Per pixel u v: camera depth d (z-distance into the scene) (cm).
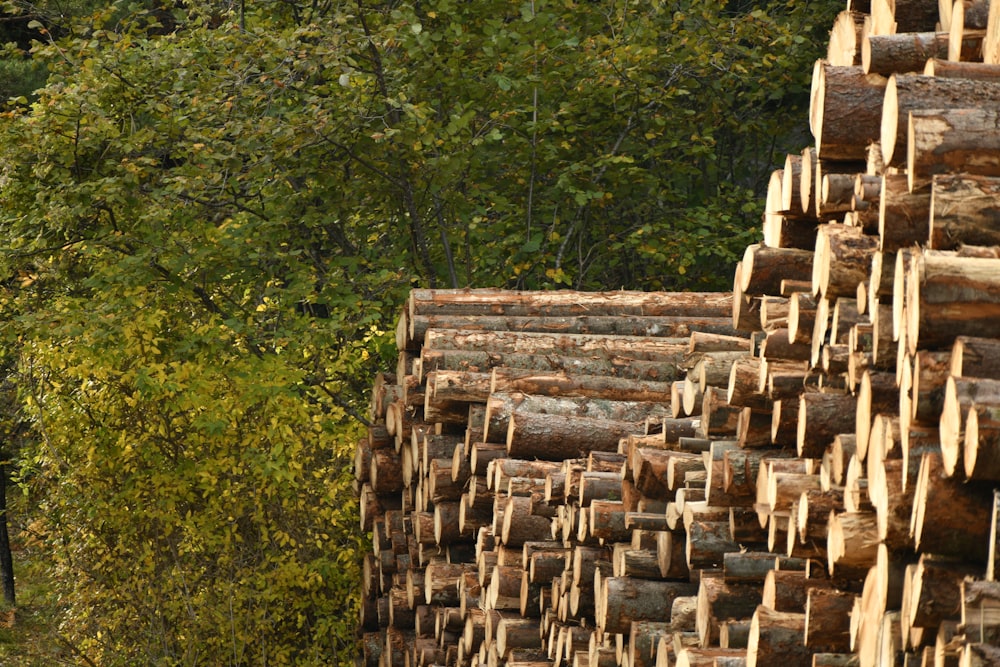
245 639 3412
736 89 4600
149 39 3912
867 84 1077
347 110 3391
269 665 3500
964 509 810
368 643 3294
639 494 1633
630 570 1582
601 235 4262
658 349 2458
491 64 3778
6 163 3381
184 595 3466
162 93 3509
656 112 4247
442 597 2494
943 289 816
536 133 3847
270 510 3522
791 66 4181
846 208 1123
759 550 1345
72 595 3584
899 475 882
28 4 3919
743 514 1334
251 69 3431
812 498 1083
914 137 893
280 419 3400
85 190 3309
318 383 3659
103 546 3528
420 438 2611
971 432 751
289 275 3681
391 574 3148
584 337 2467
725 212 4312
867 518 999
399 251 3991
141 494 3462
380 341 3594
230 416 3378
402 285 3775
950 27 1053
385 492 3109
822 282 1105
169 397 3384
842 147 1098
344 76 3156
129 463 3466
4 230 3600
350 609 3481
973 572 831
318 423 3478
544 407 2177
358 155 3597
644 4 4216
